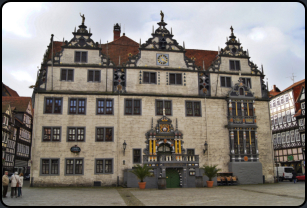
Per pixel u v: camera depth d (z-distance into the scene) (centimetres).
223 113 3544
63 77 3316
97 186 3100
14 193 2230
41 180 3047
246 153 3441
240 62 3778
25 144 6438
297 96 5947
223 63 3719
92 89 3334
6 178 2033
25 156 6431
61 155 3123
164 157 3036
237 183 3306
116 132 3262
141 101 3384
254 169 3406
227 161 3425
